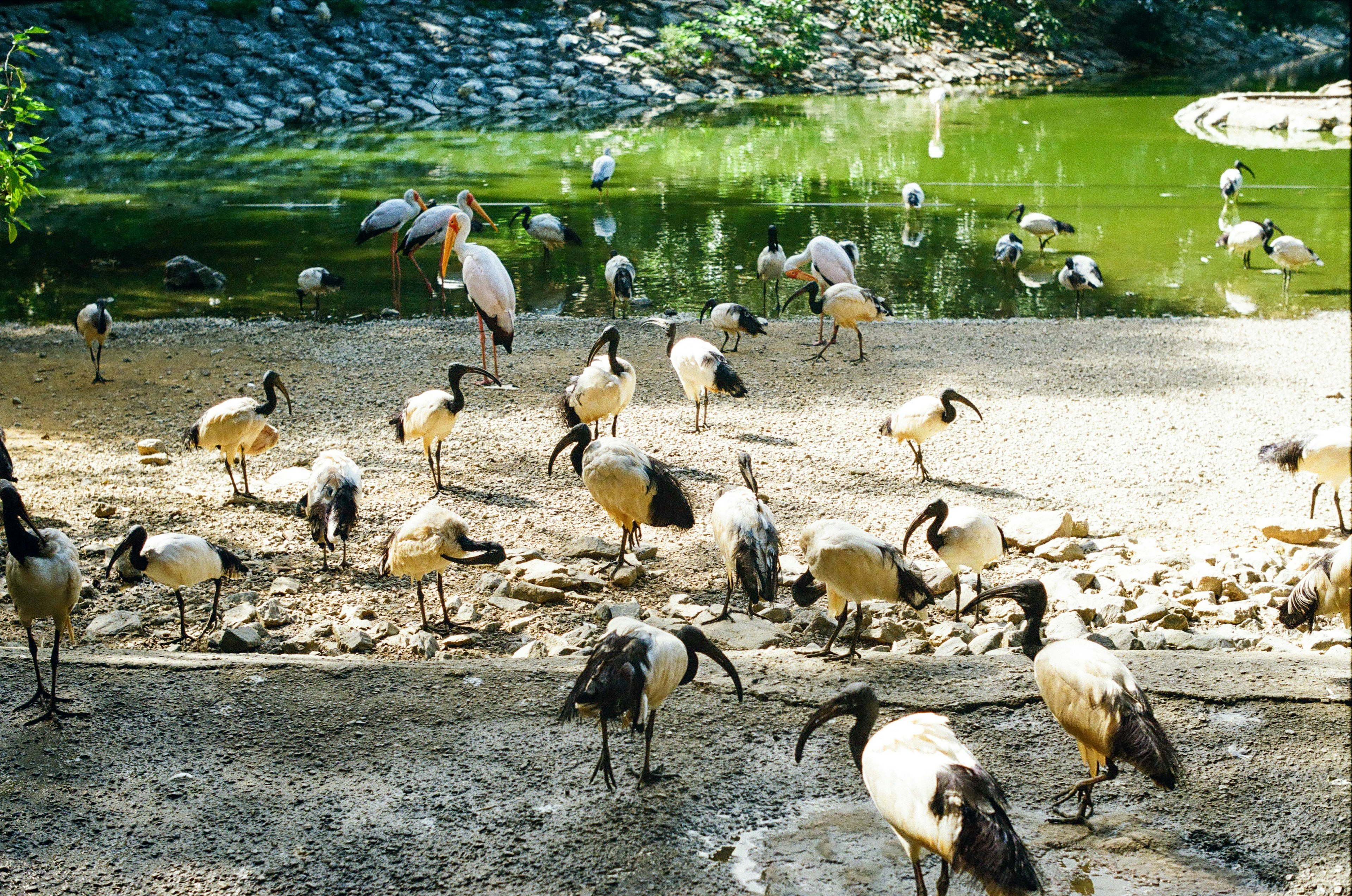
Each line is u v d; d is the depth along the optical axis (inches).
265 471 433.4
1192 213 933.8
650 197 959.6
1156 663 273.3
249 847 207.8
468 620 325.1
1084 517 404.5
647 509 334.0
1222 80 1706.4
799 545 374.9
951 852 178.1
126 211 894.4
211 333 616.4
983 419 500.4
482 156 1124.5
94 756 233.5
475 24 1471.5
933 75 1617.9
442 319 653.9
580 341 612.7
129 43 1286.9
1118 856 207.8
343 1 1421.0
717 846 210.5
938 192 994.1
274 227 856.3
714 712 253.0
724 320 574.9
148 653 278.8
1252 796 224.2
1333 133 1333.7
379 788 225.5
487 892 198.2
